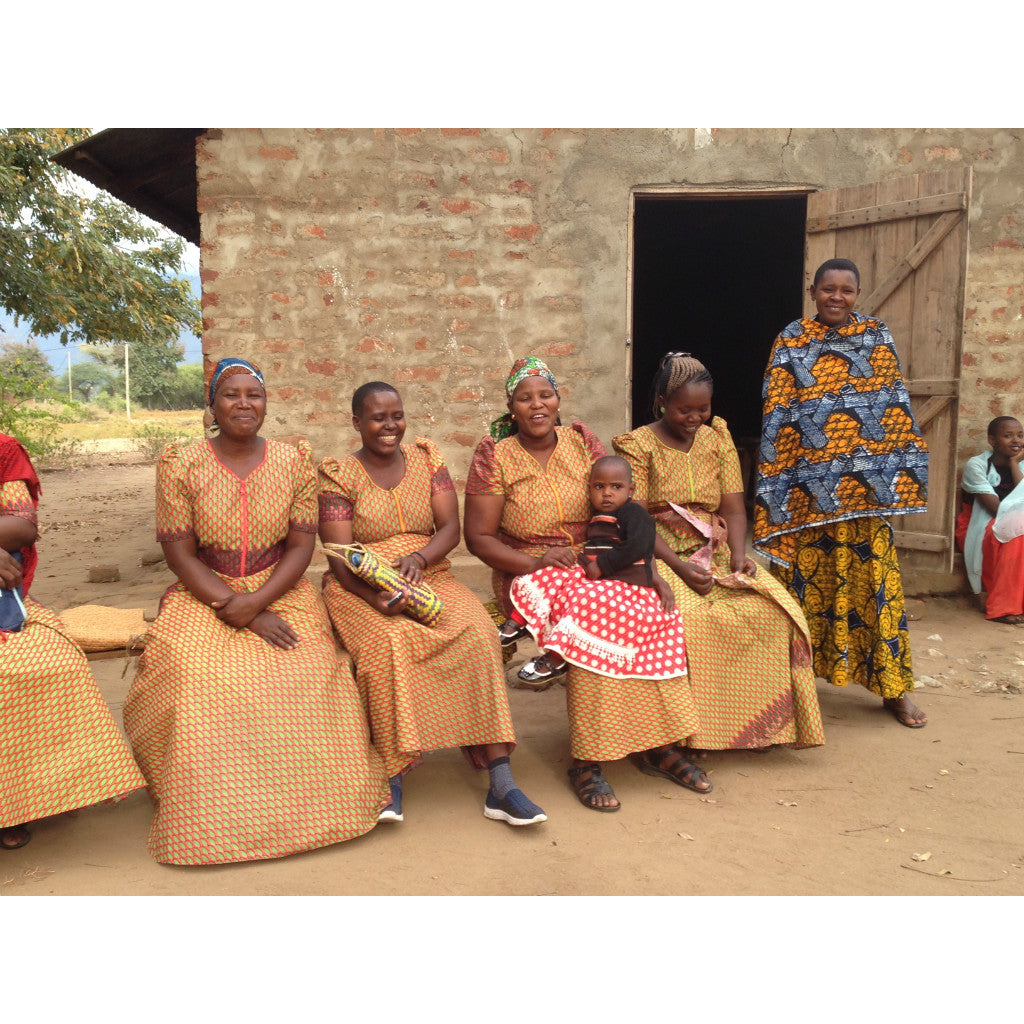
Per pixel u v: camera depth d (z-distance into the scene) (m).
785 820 3.27
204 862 2.89
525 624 3.55
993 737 4.03
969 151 6.38
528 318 6.36
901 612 4.15
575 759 3.52
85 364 62.75
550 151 6.28
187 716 3.02
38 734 2.94
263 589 3.35
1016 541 5.96
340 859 2.98
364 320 6.24
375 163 6.16
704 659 3.65
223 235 6.07
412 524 3.72
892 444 4.13
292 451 3.56
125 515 12.11
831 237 6.28
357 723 3.22
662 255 13.05
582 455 3.82
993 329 6.48
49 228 14.42
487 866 2.93
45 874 2.88
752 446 9.95
